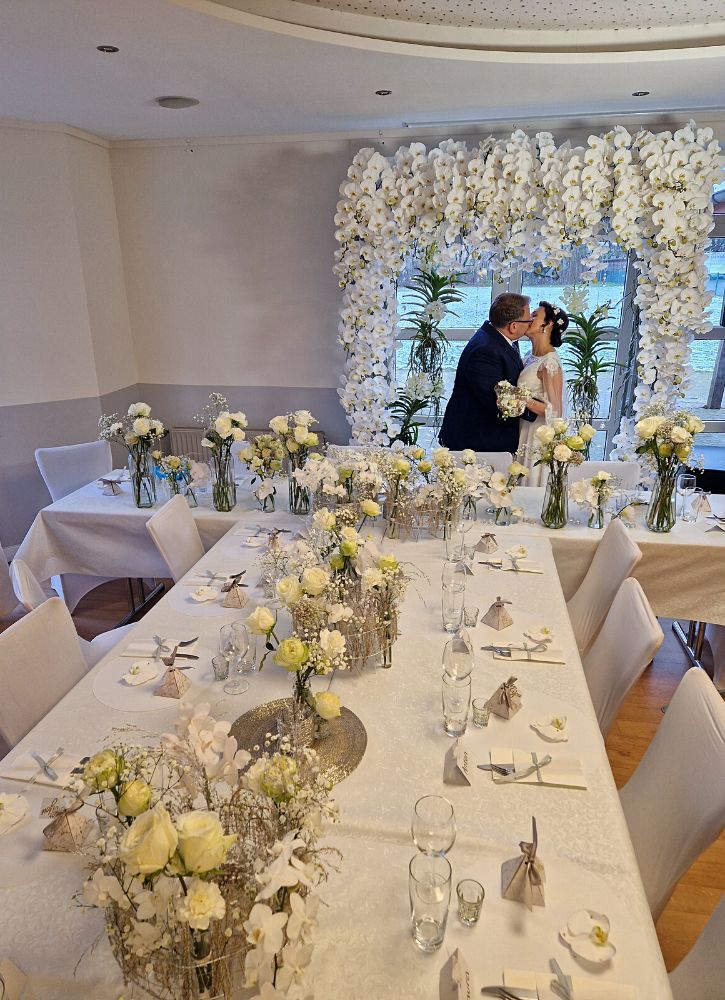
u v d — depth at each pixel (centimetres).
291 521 343
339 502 313
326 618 188
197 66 323
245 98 385
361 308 477
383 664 213
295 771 110
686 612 323
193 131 474
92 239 493
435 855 122
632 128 460
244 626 203
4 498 487
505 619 236
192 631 235
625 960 122
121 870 103
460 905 127
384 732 183
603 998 114
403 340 548
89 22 264
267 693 199
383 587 200
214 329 547
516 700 190
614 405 533
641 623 217
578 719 188
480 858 143
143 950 97
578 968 120
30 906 134
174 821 104
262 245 521
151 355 561
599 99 407
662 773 180
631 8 312
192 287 538
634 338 510
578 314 463
